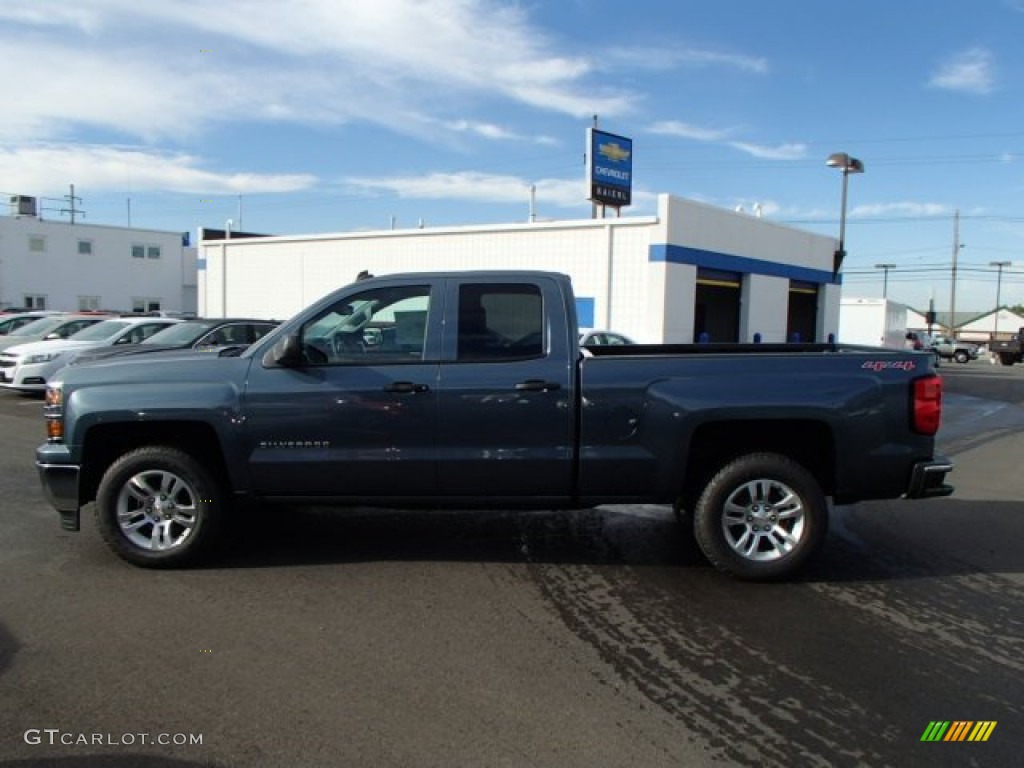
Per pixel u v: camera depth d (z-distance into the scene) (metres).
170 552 5.32
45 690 3.64
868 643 4.30
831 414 5.09
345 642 4.21
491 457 5.20
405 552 5.83
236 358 5.36
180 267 50.88
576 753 3.17
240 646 4.14
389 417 5.20
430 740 3.25
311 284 26.47
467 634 4.33
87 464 5.34
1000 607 4.88
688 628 4.47
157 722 3.37
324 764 3.07
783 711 3.53
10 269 43.75
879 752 3.21
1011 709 3.58
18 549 5.73
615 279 20.73
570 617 4.61
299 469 5.24
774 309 25.03
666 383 5.14
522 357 5.23
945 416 16.86
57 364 14.45
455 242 23.41
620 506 7.37
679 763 3.11
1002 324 94.56
